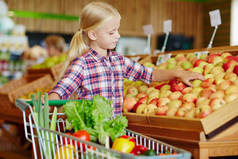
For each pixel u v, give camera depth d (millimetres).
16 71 6746
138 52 7723
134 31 7707
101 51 2262
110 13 2145
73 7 7227
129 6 7672
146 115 2053
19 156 4055
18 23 6805
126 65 2365
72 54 2268
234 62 2426
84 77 2178
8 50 6723
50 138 1620
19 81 4918
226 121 1821
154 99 2283
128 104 2381
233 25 7613
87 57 2219
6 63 6699
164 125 1958
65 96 2062
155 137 2002
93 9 2168
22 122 3777
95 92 2195
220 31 7777
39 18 6965
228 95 1950
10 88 4793
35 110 1693
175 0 8055
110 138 1843
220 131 1820
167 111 2035
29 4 6891
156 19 7922
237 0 7625
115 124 1769
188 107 1988
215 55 2701
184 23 8109
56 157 1649
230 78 2221
